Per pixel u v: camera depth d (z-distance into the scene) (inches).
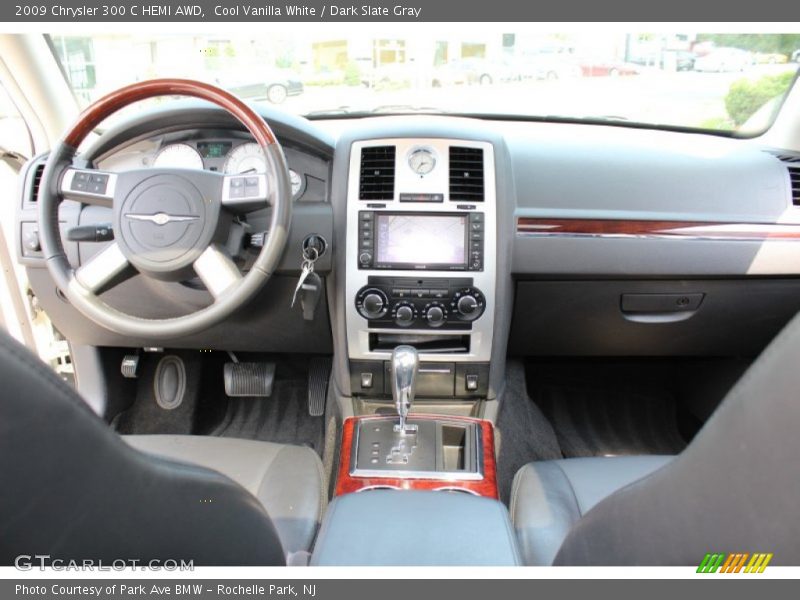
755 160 67.9
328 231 61.6
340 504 41.6
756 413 19.3
